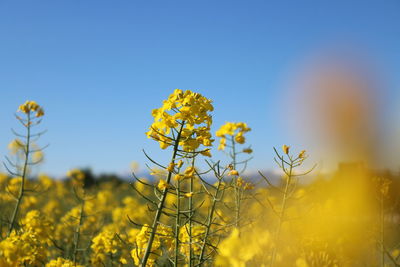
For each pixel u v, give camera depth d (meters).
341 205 1.02
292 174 0.64
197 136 0.61
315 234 0.81
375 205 0.94
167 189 0.60
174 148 0.60
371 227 0.84
